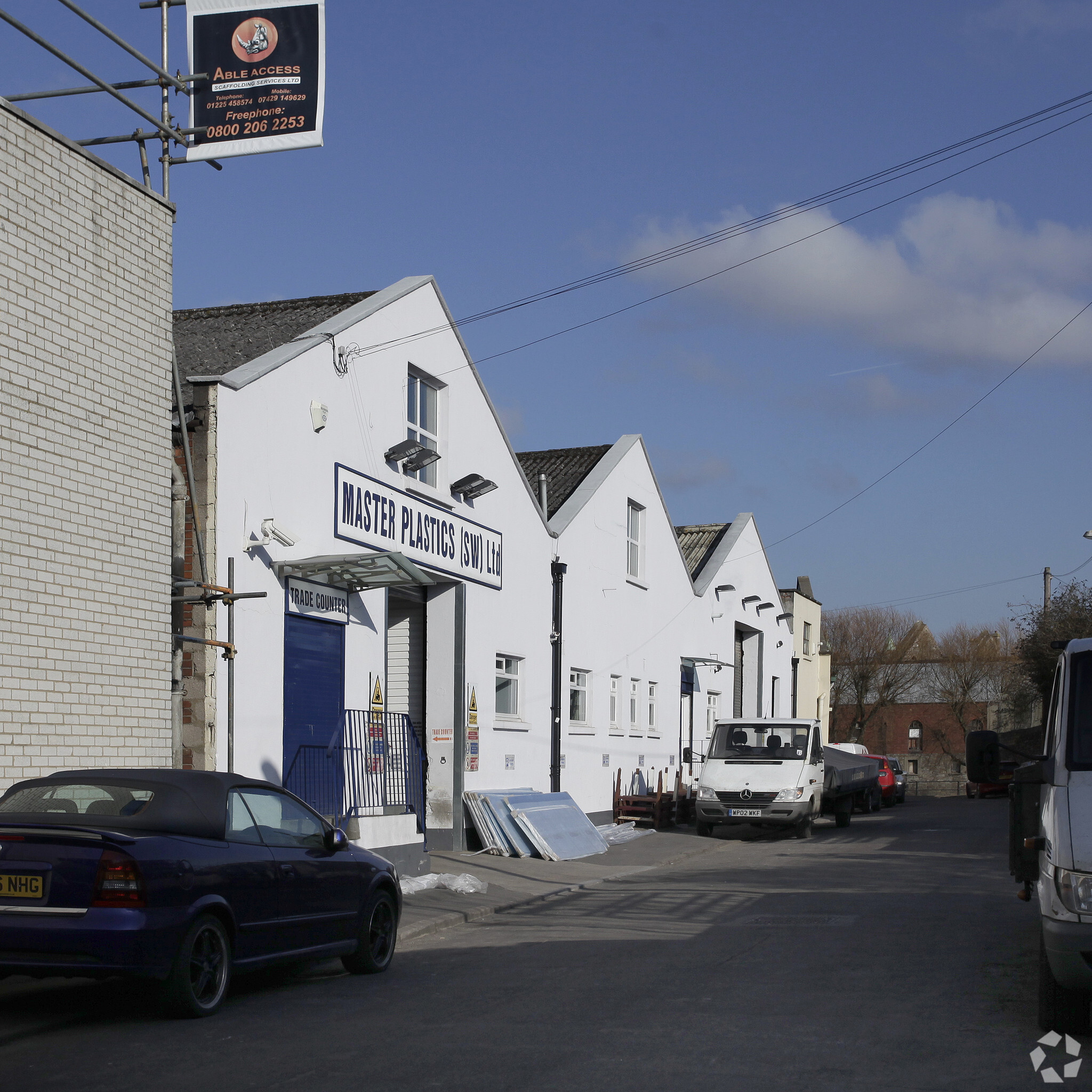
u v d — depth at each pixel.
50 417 10.75
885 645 82.50
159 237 12.35
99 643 11.23
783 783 24.91
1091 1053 6.89
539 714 22.89
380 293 17.47
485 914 13.66
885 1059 6.72
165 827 8.05
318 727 15.27
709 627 33.81
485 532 20.64
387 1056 6.88
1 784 10.06
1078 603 41.56
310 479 15.15
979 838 24.72
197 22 13.42
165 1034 7.47
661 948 11.02
